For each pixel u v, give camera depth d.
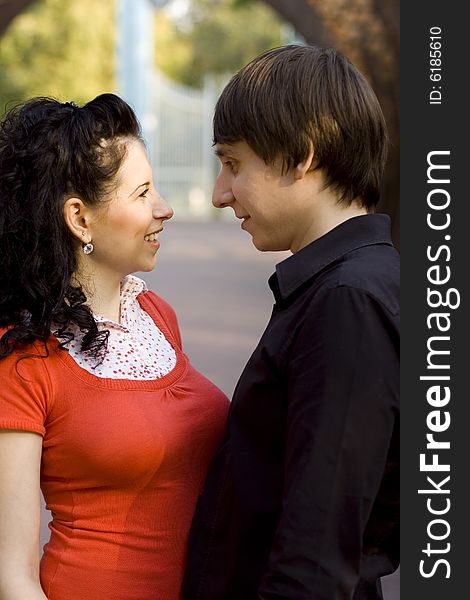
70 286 2.10
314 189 1.91
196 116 30.38
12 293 2.09
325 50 1.92
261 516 1.89
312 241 1.93
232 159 1.95
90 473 2.06
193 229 24.52
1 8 12.34
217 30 36.84
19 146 2.08
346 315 1.76
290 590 1.73
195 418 2.18
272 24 36.75
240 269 15.64
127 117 2.13
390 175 9.14
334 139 1.87
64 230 2.10
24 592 1.94
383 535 1.91
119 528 2.09
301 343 1.79
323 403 1.74
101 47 27.92
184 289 12.98
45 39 27.00
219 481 2.00
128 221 2.13
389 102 9.41
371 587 1.90
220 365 8.03
